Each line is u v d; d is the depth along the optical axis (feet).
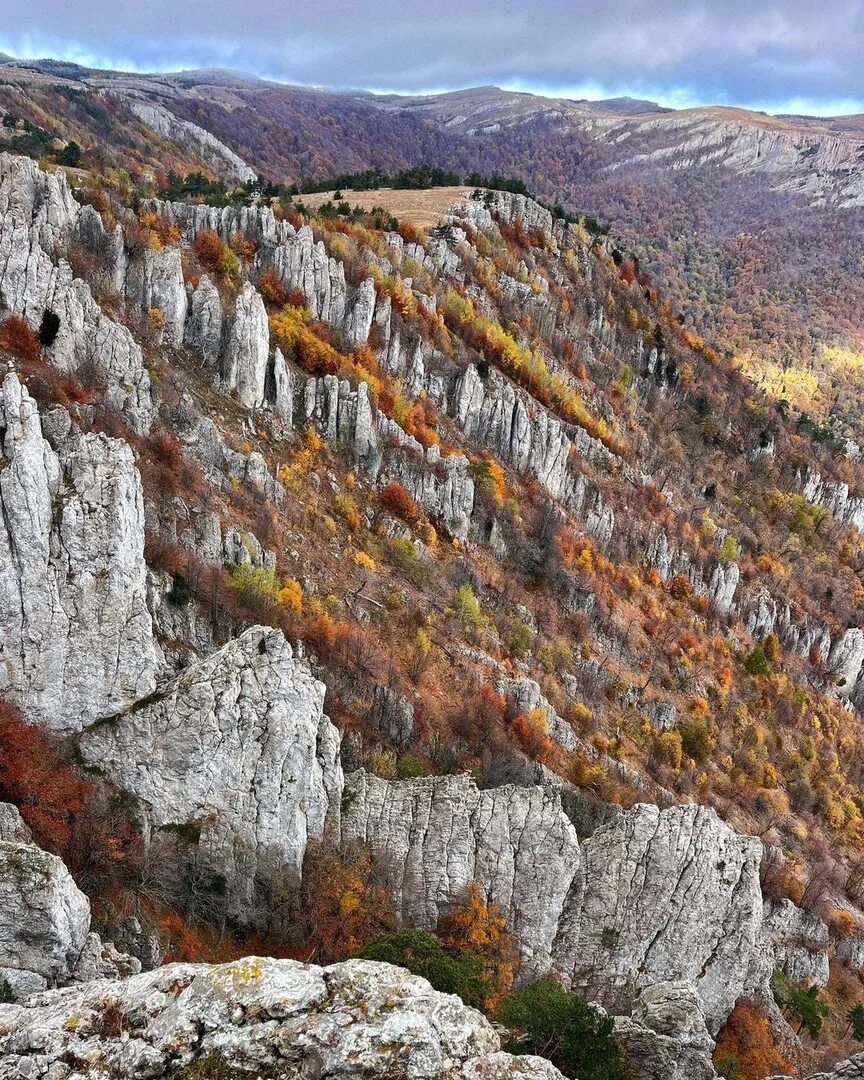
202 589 231.09
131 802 171.83
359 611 305.32
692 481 642.22
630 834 215.72
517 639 371.56
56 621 168.25
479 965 175.73
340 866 191.72
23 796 156.97
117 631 173.06
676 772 385.50
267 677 184.65
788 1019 251.19
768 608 568.00
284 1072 89.20
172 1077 88.48
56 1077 89.20
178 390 304.50
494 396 468.75
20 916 123.24
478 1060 94.53
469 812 208.54
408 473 390.42
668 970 206.90
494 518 422.82
